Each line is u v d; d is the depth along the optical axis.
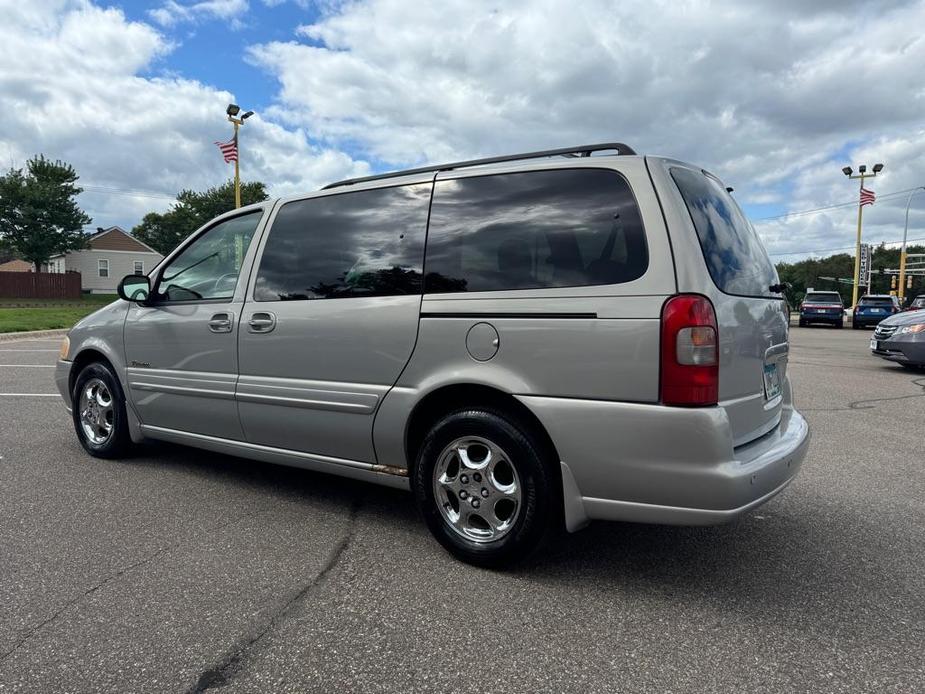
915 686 2.27
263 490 4.37
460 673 2.33
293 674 2.31
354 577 3.08
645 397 2.71
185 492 4.30
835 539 3.62
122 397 4.88
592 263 2.90
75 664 2.36
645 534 3.68
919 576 3.15
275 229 4.03
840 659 2.44
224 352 4.11
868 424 6.73
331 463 3.72
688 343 2.64
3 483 4.46
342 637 2.55
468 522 3.24
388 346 3.38
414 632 2.60
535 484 2.99
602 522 3.86
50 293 45.00
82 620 2.66
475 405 3.17
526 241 3.10
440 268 3.30
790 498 4.33
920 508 4.13
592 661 2.41
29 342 15.48
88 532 3.60
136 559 3.25
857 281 36.56
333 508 4.03
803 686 2.27
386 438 3.43
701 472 2.65
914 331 10.48
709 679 2.31
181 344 4.37
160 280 4.65
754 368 3.07
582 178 3.04
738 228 3.36
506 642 2.53
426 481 3.30
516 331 2.98
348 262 3.65
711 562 3.30
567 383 2.86
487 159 3.43
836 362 12.81
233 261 4.24
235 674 2.31
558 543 3.53
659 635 2.60
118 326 4.82
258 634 2.57
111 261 58.25
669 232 2.76
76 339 5.19
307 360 3.71
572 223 3.00
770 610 2.81
